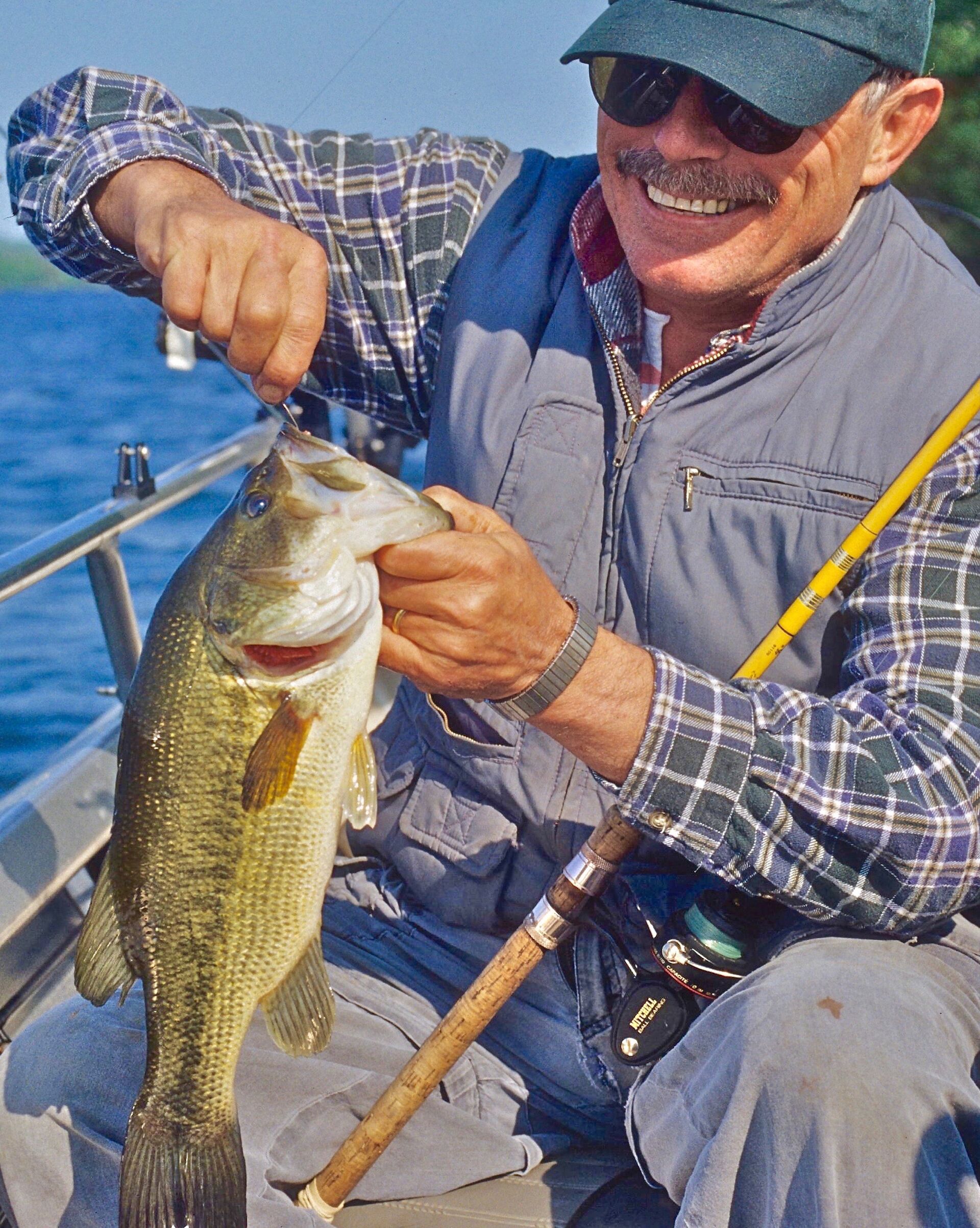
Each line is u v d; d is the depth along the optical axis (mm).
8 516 13258
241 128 2283
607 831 1721
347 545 1444
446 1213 1839
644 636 1946
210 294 1666
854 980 1528
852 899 1653
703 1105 1549
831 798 1625
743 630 1890
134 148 2025
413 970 2102
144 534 10906
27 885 2350
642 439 1924
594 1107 1964
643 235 1903
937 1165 1385
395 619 1519
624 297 1980
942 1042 1492
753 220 1847
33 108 2244
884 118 1888
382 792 2170
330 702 1498
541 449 1992
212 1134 1556
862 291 1881
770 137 1775
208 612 1503
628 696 1622
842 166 1821
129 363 29141
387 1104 1750
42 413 21062
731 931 1754
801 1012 1478
